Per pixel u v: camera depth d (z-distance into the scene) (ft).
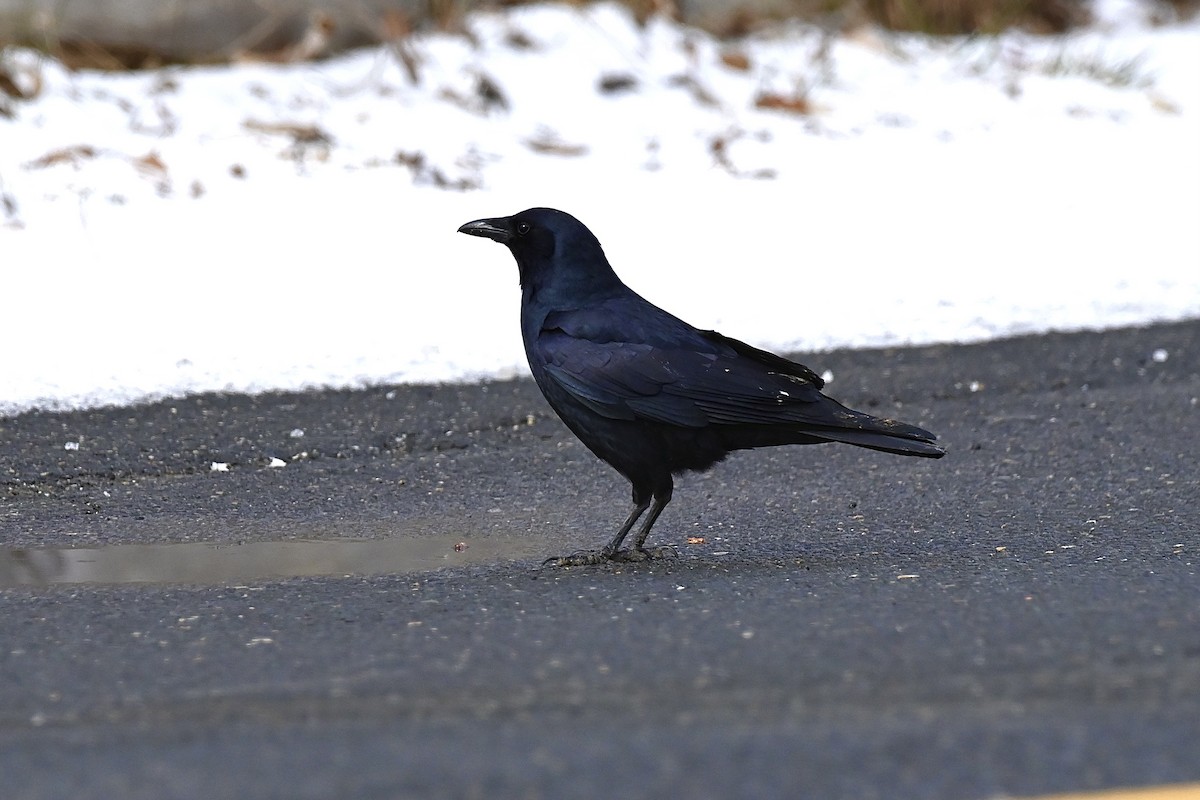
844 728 32.45
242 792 29.91
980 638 38.70
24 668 38.17
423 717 33.86
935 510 54.03
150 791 30.09
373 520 53.26
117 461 58.18
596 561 48.73
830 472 59.26
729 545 50.70
